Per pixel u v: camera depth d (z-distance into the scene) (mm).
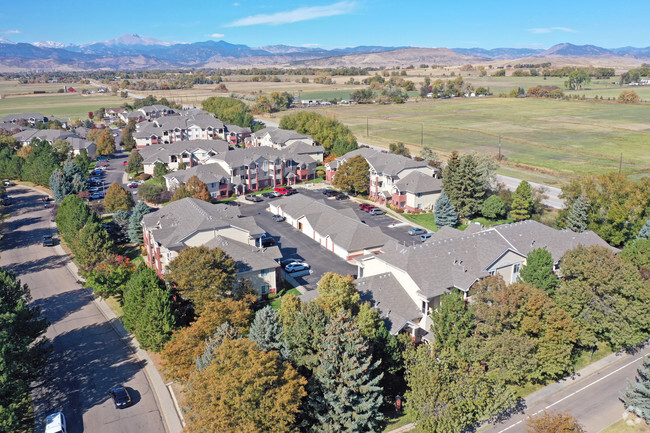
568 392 47094
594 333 51812
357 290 54312
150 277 54094
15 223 101000
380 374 41844
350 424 38469
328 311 44625
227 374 34656
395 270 57719
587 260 51594
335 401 39031
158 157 135750
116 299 67688
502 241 62531
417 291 54656
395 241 62406
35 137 156000
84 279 74500
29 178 129000
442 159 148750
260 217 100688
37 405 45844
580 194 84000
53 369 51625
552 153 160000
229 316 46531
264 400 34750
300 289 68312
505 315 46062
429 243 59594
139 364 52594
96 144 166125
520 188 94375
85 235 70875
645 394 42719
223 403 33938
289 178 127250
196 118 186750
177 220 73125
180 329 49562
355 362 39094
